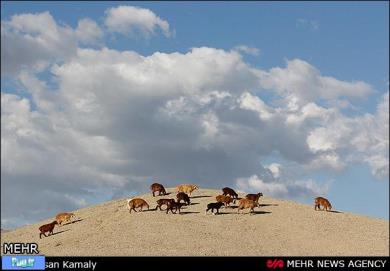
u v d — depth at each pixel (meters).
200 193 51.16
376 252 36.66
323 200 45.94
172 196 49.56
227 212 43.88
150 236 37.94
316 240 38.81
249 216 42.88
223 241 37.28
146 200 48.47
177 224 40.22
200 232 38.69
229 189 47.72
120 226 40.62
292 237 39.12
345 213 45.84
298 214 44.06
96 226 42.44
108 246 36.56
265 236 38.91
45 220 50.59
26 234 45.22
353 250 37.03
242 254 35.00
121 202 49.91
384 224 43.50
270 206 46.12
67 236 40.97
